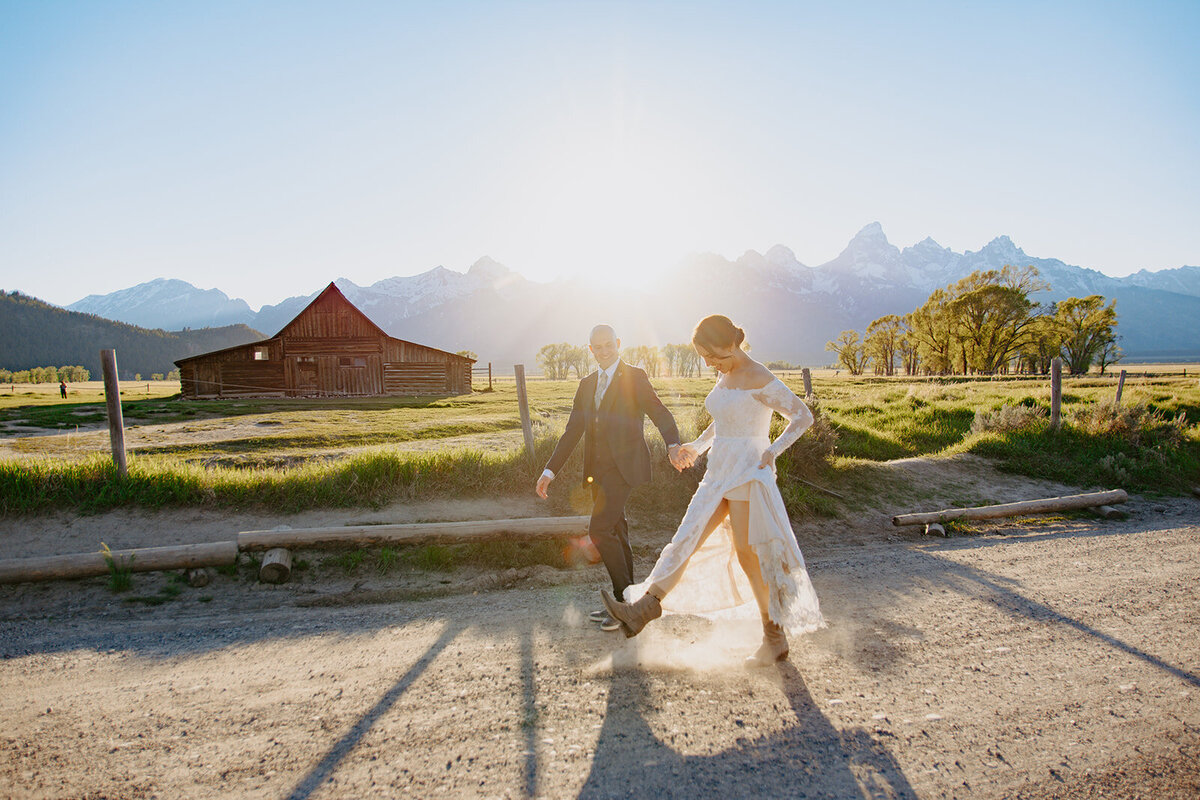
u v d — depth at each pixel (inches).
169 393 1975.9
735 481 132.9
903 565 217.3
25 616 169.8
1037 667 134.4
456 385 1566.2
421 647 144.5
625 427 161.8
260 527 232.7
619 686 124.3
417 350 1535.4
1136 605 172.7
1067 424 462.9
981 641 148.4
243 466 443.8
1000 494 344.8
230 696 120.9
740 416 135.2
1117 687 125.3
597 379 166.7
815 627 130.9
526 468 287.1
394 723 110.0
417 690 122.6
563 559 221.9
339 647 144.9
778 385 131.9
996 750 102.9
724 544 142.8
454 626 157.8
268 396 1477.6
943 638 150.2
